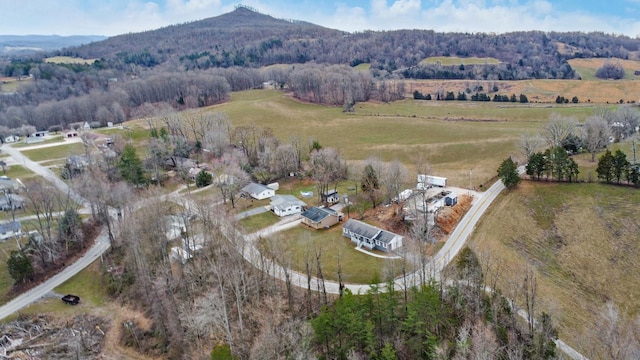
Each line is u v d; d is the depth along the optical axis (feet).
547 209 308.60
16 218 331.98
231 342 193.47
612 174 324.80
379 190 339.36
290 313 210.38
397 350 182.91
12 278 276.41
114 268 278.26
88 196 317.42
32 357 226.99
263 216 328.08
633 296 241.14
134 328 235.81
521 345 178.29
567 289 246.27
